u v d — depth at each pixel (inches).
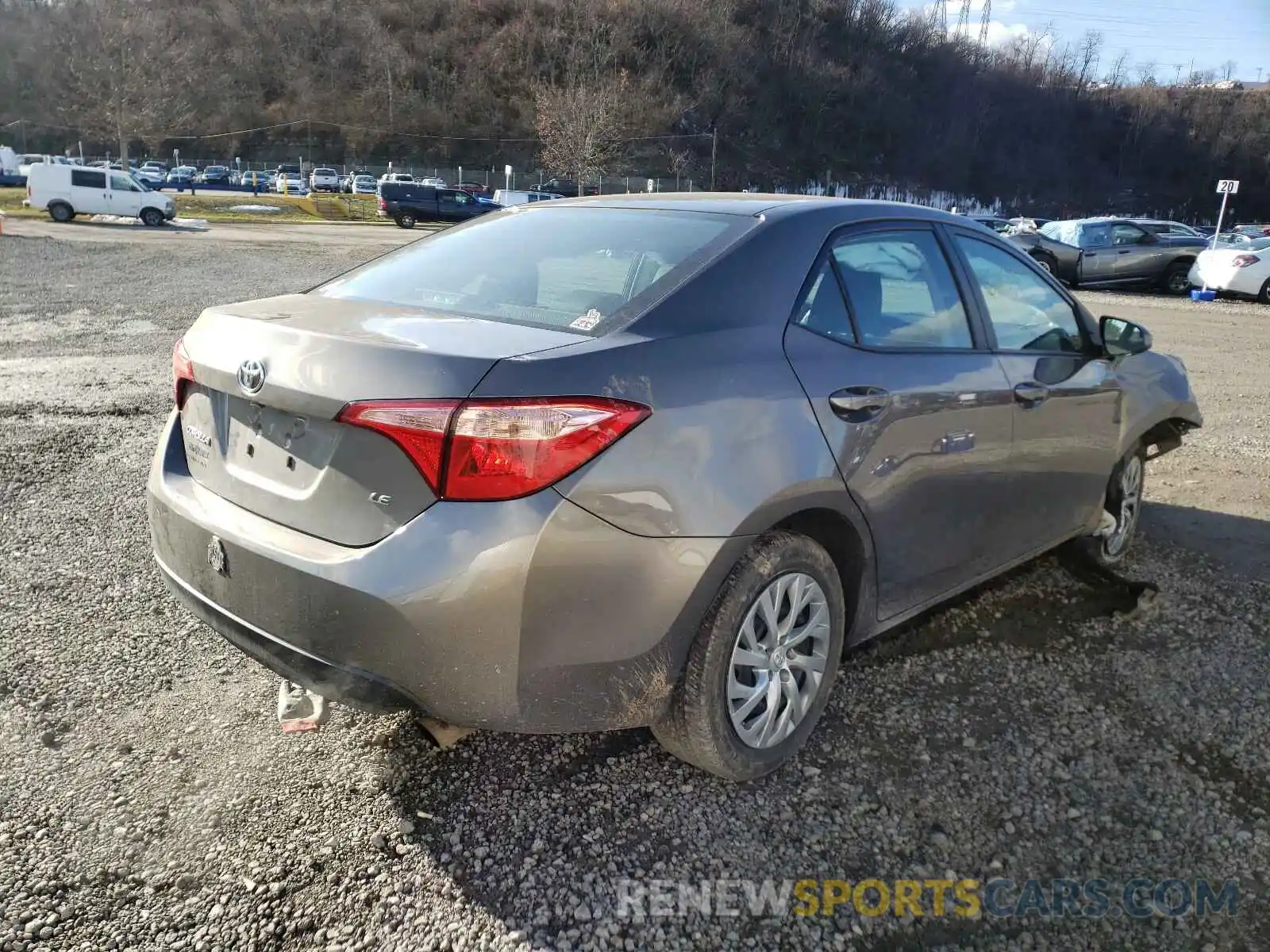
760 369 95.2
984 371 121.9
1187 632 142.7
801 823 97.7
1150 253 805.9
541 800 99.7
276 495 91.2
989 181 4658.0
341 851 91.8
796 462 95.2
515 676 83.1
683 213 113.8
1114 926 85.7
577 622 83.7
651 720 93.6
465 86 4537.4
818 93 4488.2
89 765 103.6
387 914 84.4
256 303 107.5
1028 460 131.5
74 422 248.5
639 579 85.4
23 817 94.9
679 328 92.6
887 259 116.2
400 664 82.3
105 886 86.6
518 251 113.5
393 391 81.5
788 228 107.0
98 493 191.5
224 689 119.6
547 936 82.7
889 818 99.0
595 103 2972.4
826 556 103.4
